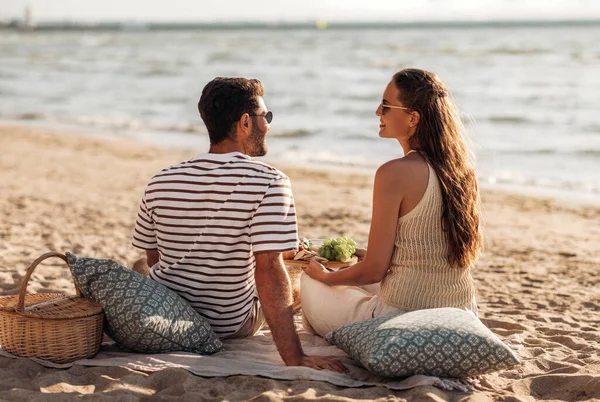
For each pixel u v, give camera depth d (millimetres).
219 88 3498
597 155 13969
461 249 3445
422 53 53188
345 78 33906
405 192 3391
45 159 13414
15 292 5023
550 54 48375
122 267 3504
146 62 48906
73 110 23453
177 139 17094
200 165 3527
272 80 33188
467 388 3250
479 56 48031
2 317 3453
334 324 3793
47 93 28750
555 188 11211
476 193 3566
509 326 4543
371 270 3500
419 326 3262
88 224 7922
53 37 129250
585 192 10898
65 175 11641
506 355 3191
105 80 34812
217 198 3477
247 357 3588
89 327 3443
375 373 3264
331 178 11938
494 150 14680
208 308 3662
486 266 6621
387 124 3557
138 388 3160
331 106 23250
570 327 4602
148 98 26797
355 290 3814
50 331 3381
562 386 3342
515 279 6113
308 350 3713
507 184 11539
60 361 3414
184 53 61156
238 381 3244
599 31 113125
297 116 20953
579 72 34594
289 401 3014
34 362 3396
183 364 3367
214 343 3623
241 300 3699
